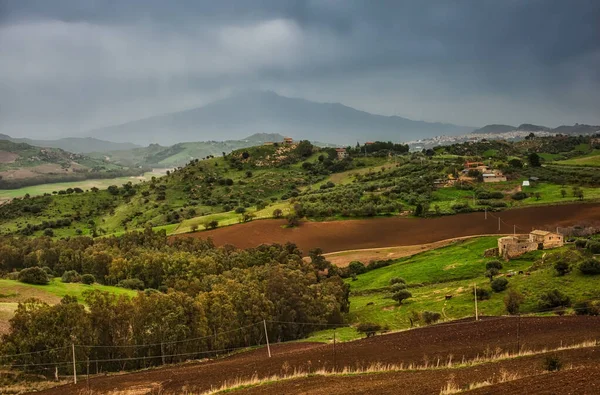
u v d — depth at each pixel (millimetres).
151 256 134125
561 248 125938
